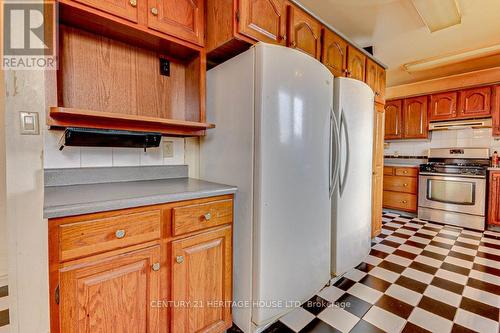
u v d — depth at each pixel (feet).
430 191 11.64
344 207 6.18
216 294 4.17
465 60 9.80
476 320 4.70
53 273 2.66
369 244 7.49
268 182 4.25
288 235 4.61
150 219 3.34
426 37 8.29
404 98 13.21
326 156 5.45
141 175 5.01
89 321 2.89
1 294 5.50
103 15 3.63
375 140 8.61
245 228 4.38
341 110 6.03
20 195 2.63
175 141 5.49
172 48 4.78
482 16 7.02
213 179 5.13
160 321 3.49
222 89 4.84
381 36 8.22
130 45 4.61
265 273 4.29
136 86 4.69
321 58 6.06
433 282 6.11
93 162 4.51
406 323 4.66
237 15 4.30
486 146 11.62
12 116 2.60
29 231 2.65
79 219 2.80
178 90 5.25
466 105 11.36
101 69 4.29
